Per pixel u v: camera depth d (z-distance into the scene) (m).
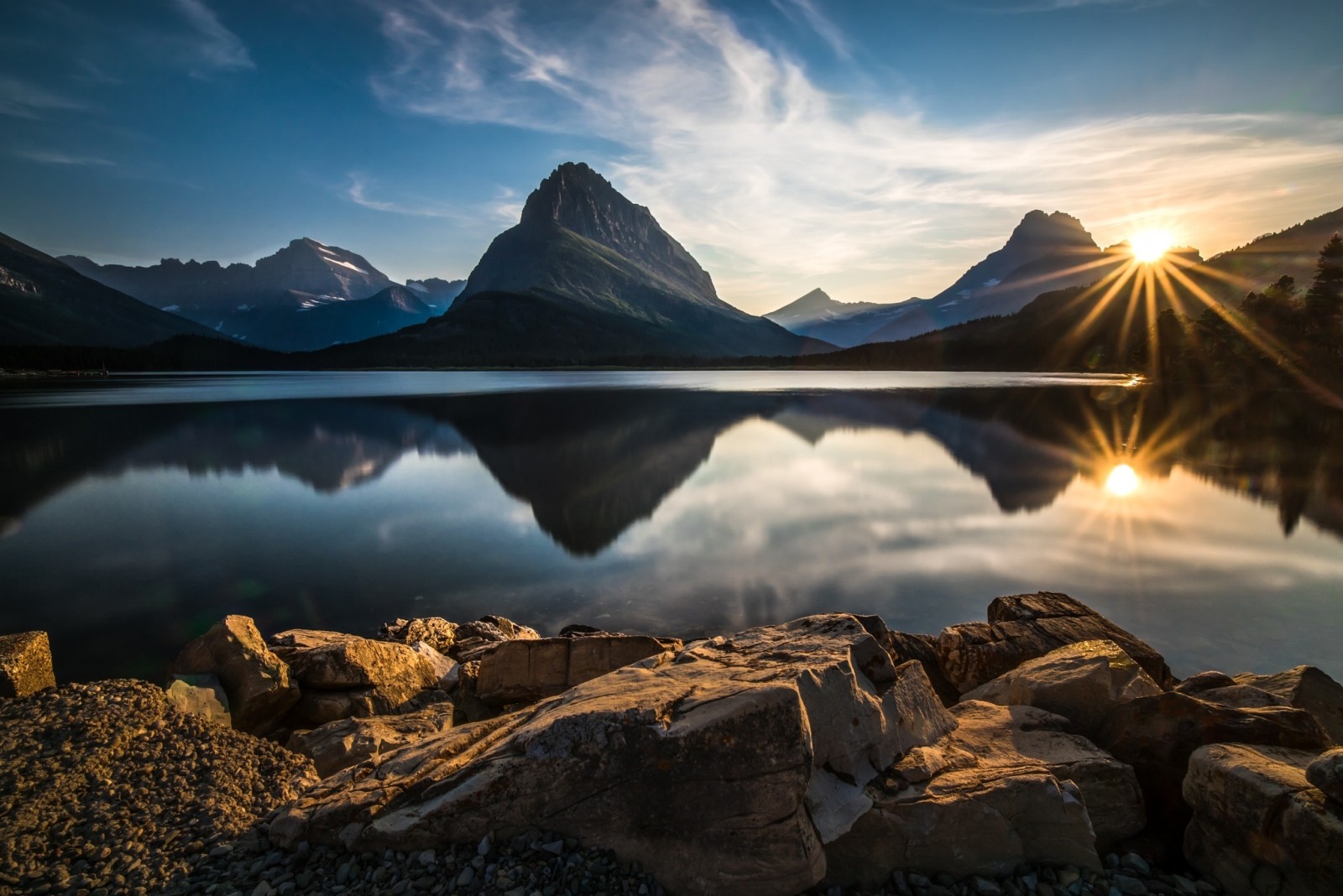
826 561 19.16
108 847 5.02
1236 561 18.94
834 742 5.06
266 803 5.86
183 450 45.06
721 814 4.47
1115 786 5.43
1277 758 5.10
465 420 62.81
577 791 4.69
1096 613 10.34
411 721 8.32
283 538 22.91
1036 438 48.28
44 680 7.96
